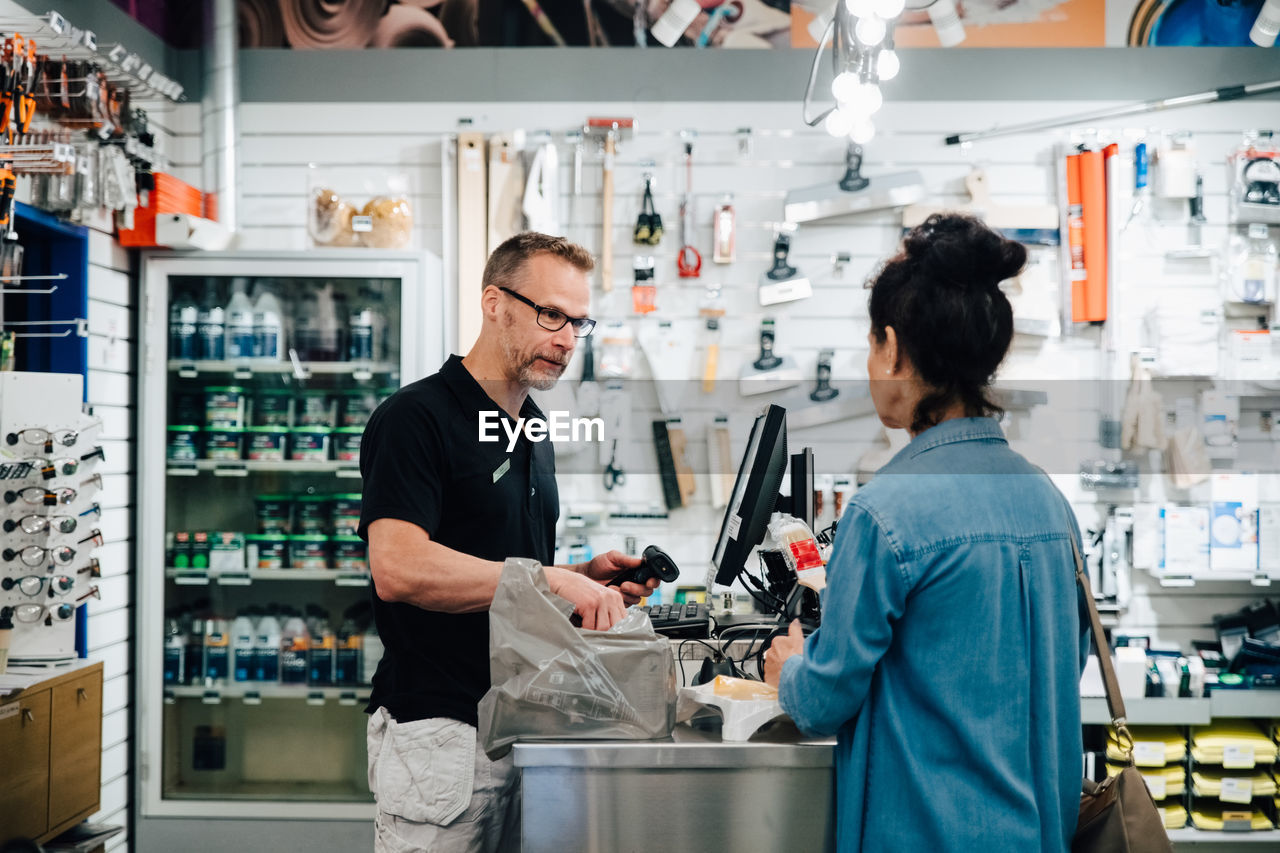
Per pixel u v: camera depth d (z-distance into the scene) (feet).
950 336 4.44
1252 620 12.31
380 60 13.21
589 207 13.07
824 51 12.94
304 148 13.19
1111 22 13.05
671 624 6.88
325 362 12.28
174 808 11.59
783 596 7.04
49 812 8.75
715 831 4.97
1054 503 4.71
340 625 12.78
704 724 5.42
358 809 11.57
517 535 6.31
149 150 11.40
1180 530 12.30
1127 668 11.51
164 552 11.73
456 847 5.81
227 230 12.53
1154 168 12.87
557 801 4.95
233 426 12.10
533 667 5.05
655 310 13.00
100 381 11.29
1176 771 11.57
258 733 12.63
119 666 11.71
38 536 8.93
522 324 6.15
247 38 13.21
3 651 8.93
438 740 5.82
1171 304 12.83
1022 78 13.06
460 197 12.74
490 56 13.16
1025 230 12.69
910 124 13.09
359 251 11.78
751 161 13.08
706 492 12.97
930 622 4.35
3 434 8.81
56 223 10.34
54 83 9.87
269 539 12.17
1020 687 4.39
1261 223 12.69
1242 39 12.96
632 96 13.14
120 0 11.88
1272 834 11.31
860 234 13.03
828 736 5.08
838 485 12.80
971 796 4.27
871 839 4.40
